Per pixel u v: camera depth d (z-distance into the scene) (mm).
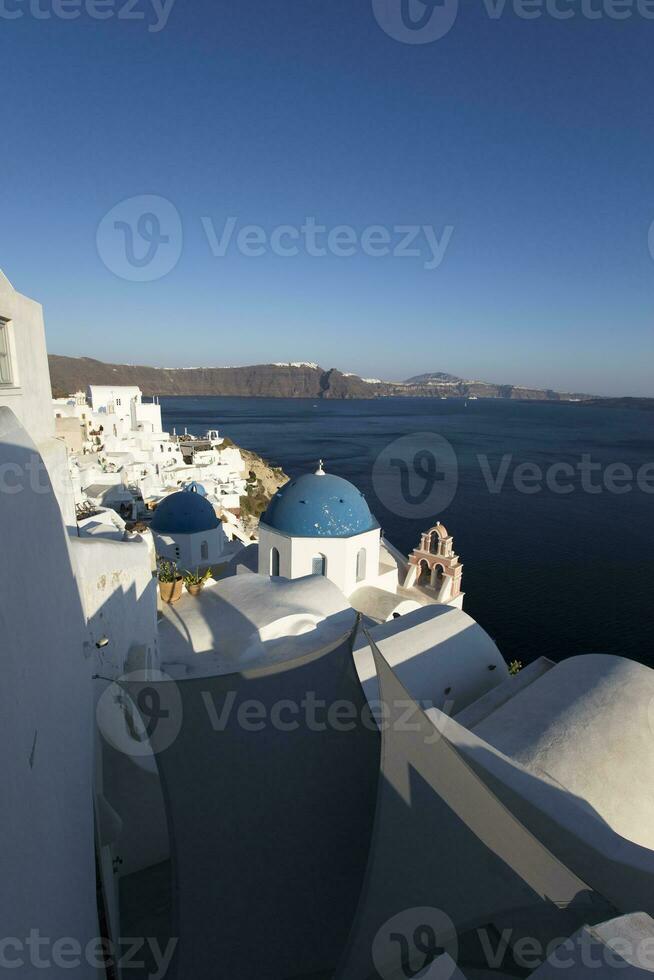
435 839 5953
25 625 3799
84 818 5754
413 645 13266
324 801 7227
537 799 7613
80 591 6969
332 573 21594
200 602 15672
